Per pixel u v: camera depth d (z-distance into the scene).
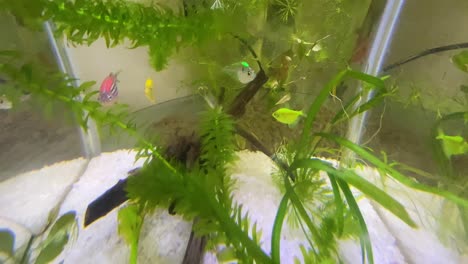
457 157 0.28
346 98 0.32
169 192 0.18
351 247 0.21
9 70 0.16
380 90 0.25
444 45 0.32
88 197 0.27
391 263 0.22
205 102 0.30
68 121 0.20
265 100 0.32
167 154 0.24
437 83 0.32
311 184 0.23
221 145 0.23
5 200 0.27
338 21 0.32
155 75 0.36
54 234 0.22
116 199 0.23
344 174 0.19
